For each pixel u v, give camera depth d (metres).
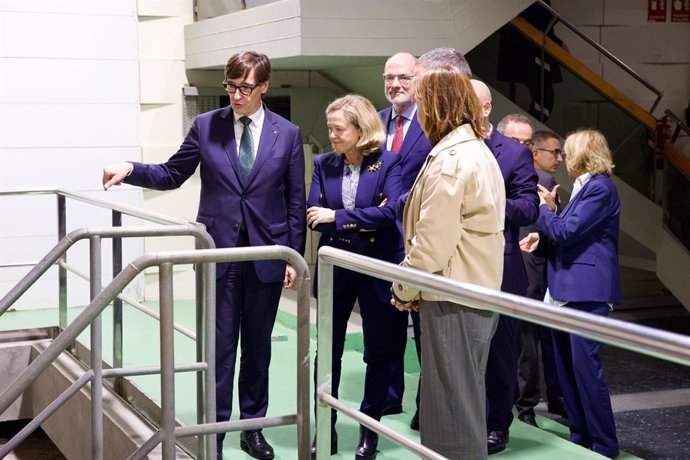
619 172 6.72
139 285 6.76
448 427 2.34
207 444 3.24
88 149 6.64
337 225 3.55
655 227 6.81
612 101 6.65
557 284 4.04
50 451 5.54
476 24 5.66
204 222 3.83
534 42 6.41
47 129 6.53
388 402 3.30
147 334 5.71
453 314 2.29
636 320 7.26
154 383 4.46
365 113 3.64
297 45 5.39
